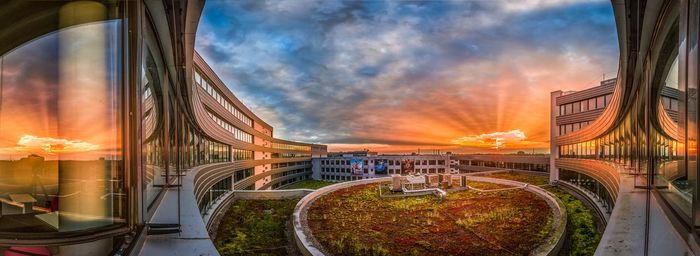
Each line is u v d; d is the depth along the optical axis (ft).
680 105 13.38
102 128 11.00
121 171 11.21
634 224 14.64
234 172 78.89
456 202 44.11
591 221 34.94
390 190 52.31
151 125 21.29
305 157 223.51
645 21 18.01
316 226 32.86
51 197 10.37
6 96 10.44
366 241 28.58
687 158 11.78
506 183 58.70
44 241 9.21
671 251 11.94
